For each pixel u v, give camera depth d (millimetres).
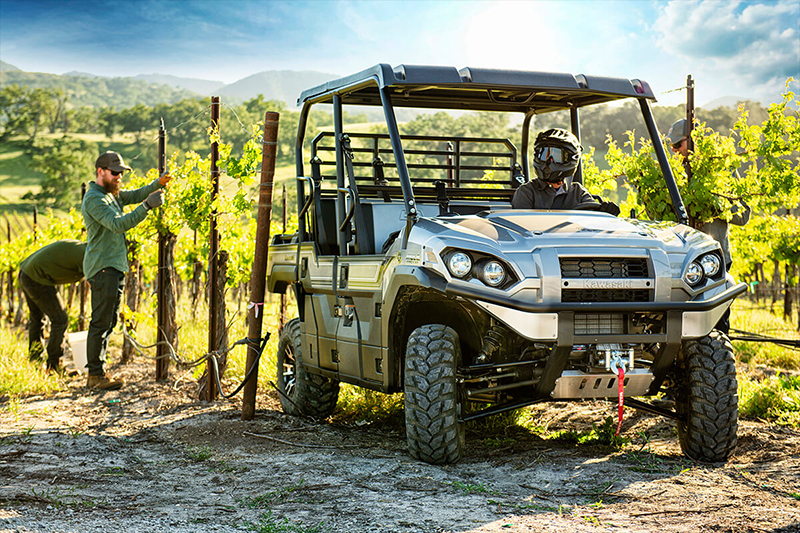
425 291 4430
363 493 3787
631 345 4211
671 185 4949
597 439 5035
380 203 5859
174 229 7914
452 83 4590
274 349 8500
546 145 5195
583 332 4117
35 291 8125
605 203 5258
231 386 7477
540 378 4195
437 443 4246
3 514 3252
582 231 4309
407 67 4578
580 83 4867
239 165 7051
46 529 3076
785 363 8742
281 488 3934
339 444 5141
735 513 3416
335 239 5902
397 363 4715
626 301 4137
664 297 4160
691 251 4320
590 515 3408
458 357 4352
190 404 6750
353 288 5059
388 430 5711
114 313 7535
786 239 11586
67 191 149250
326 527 3232
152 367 9086
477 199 6387
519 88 4762
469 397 4586
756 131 7566
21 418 5969
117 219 7090
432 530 3195
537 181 5281
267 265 6809
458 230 4254
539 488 3898
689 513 3441
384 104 4566
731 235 11875
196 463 4680
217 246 7062
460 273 4105
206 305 12070
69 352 8383
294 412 6250
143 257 11031
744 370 8297
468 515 3395
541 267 4043
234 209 7055
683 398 4633
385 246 5211
